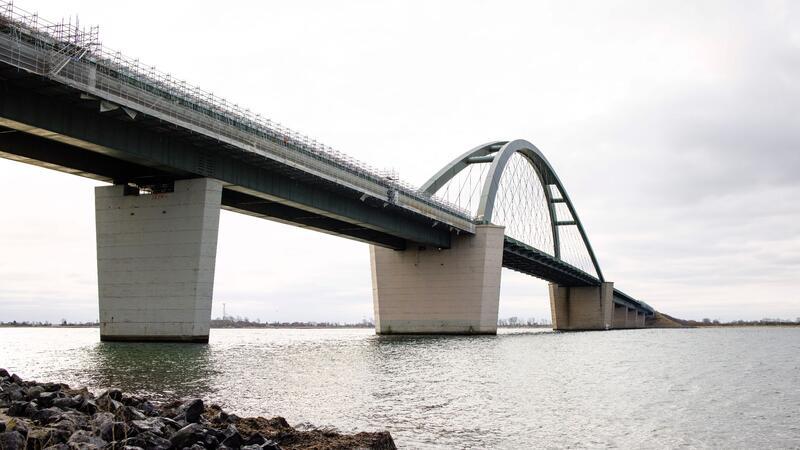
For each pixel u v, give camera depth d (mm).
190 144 53094
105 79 43812
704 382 35312
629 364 47844
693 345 84188
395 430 18953
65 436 11508
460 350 60062
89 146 46344
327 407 22500
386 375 34562
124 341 55375
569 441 18438
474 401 25453
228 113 54719
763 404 26625
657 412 24109
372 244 105812
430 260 104125
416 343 74000
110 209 57062
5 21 39375
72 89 41562
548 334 129000
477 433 18969
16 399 14219
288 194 65000
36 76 39781
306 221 82312
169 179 55906
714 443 18766
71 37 41781
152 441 11898
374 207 80438
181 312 53719
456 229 97875
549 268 143750
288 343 72688
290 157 60875
